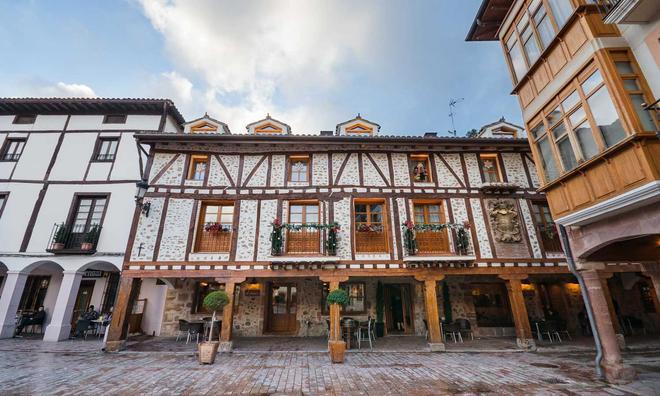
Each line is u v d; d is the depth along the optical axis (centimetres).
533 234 902
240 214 889
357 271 833
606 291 875
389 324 1033
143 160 1095
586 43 471
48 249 942
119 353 732
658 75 409
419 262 834
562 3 521
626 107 411
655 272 579
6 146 1117
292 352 754
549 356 714
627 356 715
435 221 932
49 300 1059
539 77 587
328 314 1009
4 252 966
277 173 941
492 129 1077
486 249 873
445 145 949
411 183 936
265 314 1002
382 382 504
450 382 502
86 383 487
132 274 812
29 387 461
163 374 549
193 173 958
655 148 390
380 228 894
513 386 480
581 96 485
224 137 902
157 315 1012
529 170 974
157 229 855
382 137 916
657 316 1052
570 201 523
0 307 909
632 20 419
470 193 934
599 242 506
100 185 1055
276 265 834
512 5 653
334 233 844
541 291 1076
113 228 1003
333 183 927
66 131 1132
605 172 447
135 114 1162
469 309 1034
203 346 639
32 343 832
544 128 577
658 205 403
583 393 443
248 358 692
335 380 516
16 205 1027
